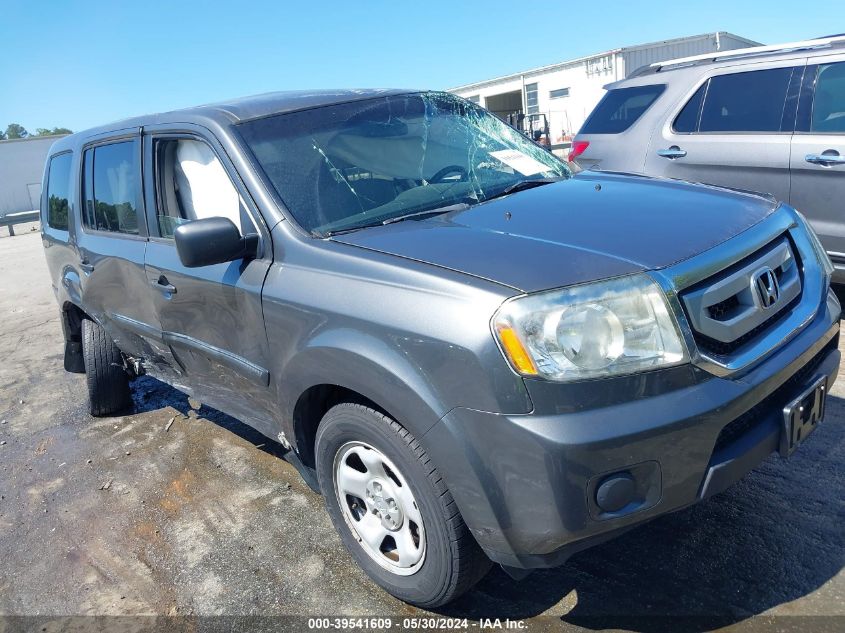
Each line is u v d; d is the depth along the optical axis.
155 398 5.15
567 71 23.61
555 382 1.90
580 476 1.90
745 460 2.12
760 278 2.29
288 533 3.14
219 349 3.07
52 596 2.93
